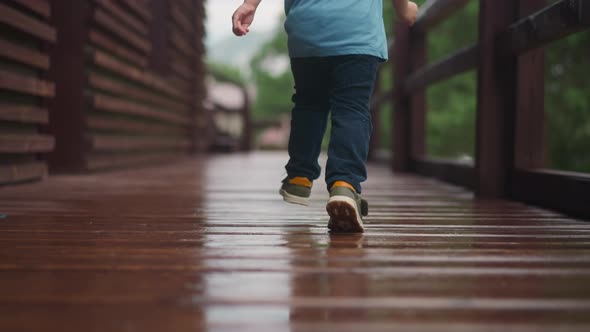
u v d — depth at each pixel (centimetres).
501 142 342
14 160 394
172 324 108
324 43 218
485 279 142
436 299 124
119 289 132
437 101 1712
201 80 1038
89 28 505
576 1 240
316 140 237
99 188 384
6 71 370
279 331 104
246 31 221
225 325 107
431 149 1634
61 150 496
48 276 144
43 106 423
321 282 138
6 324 108
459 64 387
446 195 362
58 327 106
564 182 275
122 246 183
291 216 256
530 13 325
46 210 271
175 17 807
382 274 147
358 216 208
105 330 104
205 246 183
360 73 218
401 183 461
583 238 203
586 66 1409
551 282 139
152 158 735
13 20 357
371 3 223
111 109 540
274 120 1574
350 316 113
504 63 338
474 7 1631
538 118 334
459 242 193
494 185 343
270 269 151
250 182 450
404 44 596
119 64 558
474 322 109
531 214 269
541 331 104
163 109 802
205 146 1159
